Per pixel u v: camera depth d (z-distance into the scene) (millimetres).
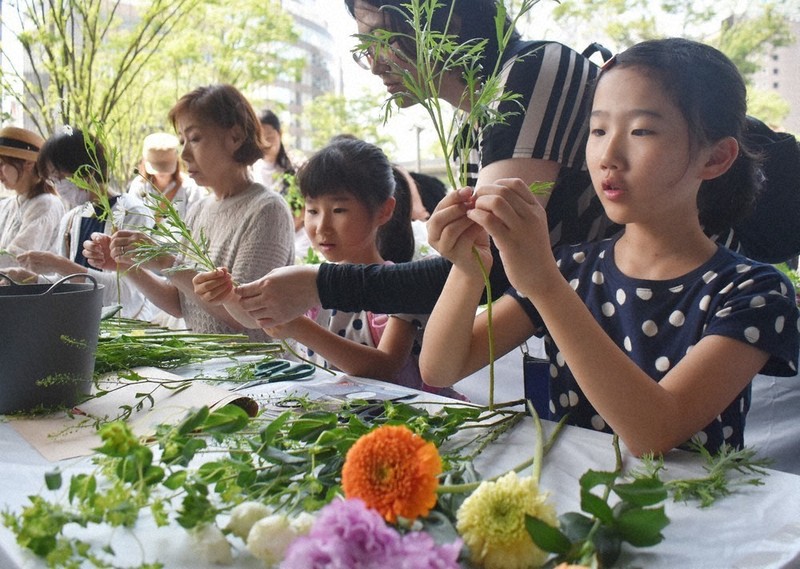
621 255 1117
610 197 966
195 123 1918
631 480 751
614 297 1101
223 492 640
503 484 559
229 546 572
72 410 1003
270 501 636
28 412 989
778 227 1366
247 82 5391
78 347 1010
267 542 540
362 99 5520
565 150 1204
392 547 475
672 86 916
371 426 777
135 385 1134
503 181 843
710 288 997
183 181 3312
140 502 574
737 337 904
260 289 1229
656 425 819
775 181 1349
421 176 2643
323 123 5715
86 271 2100
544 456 828
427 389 1565
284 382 1224
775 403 1695
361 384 1203
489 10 1181
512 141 1180
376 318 1682
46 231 2963
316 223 1701
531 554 541
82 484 571
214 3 4977
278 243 1915
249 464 669
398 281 1207
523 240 827
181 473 604
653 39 989
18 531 550
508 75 1166
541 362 1146
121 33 4773
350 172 1655
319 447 688
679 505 698
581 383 852
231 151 1957
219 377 1252
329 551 458
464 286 1040
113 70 4859
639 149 931
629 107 932
